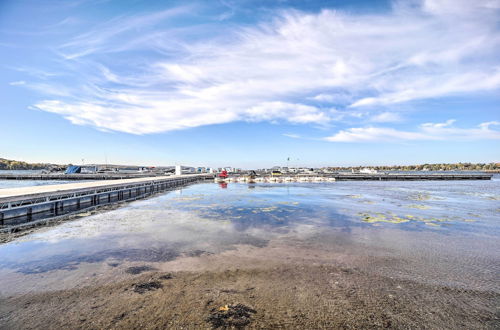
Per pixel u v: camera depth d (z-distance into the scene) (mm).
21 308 4590
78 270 6441
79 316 4309
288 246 8609
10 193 15578
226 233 10414
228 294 5109
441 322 4188
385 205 18953
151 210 16609
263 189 34562
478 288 5469
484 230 11062
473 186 43969
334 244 8859
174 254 7719
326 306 4652
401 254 7770
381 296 5066
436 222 12789
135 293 5160
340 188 36656
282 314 4371
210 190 33219
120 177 72500
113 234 10219
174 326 3998
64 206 17391
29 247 8453
